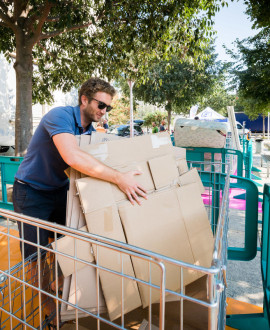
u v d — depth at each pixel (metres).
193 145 5.82
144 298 1.65
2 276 1.79
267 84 13.90
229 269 3.38
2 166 5.03
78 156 1.67
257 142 16.91
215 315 0.97
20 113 7.21
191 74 22.12
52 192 2.23
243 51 14.30
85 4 7.57
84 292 1.55
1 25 7.24
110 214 1.66
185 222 1.90
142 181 1.89
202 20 7.54
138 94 23.56
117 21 7.55
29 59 7.23
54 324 1.92
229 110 7.91
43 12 6.61
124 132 19.41
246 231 3.09
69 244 1.52
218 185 3.40
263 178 8.74
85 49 8.34
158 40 7.57
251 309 2.56
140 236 1.70
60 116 1.83
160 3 7.09
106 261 1.59
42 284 1.94
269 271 2.29
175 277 1.78
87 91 1.94
